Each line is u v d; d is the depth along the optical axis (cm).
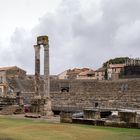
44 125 4044
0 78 15175
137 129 3644
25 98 9181
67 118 4512
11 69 15838
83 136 3139
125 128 3738
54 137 3105
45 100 6088
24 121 4800
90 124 4159
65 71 19600
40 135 3238
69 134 3275
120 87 10112
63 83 12200
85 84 11462
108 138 3005
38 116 5556
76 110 7056
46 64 6206
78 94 10012
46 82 6172
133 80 10019
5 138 3095
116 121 3903
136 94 9094
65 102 9925
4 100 7575
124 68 12512
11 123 4447
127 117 3866
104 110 6025
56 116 5891
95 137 3077
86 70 19075
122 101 8919
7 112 6272
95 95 9988
